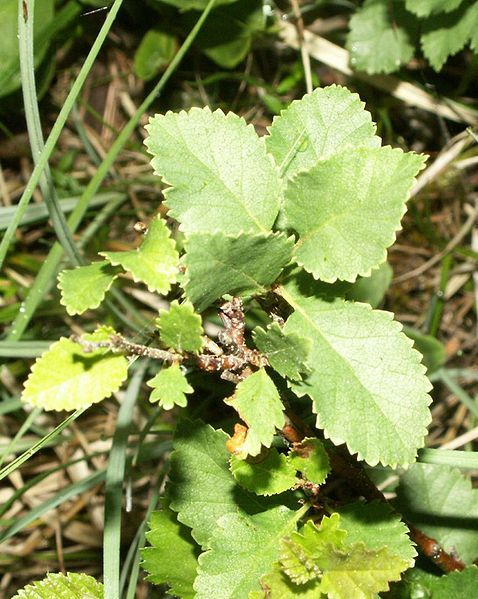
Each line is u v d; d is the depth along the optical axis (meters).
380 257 0.19
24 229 0.44
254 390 0.19
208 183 0.20
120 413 0.32
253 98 0.47
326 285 0.21
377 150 0.19
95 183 0.31
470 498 0.28
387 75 0.43
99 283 0.19
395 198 0.19
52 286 0.41
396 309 0.44
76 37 0.46
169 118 0.20
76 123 0.44
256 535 0.23
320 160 0.19
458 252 0.42
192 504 0.23
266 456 0.21
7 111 0.44
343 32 0.45
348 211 0.19
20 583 0.39
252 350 0.20
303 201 0.20
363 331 0.20
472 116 0.43
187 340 0.18
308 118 0.21
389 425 0.20
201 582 0.22
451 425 0.41
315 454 0.21
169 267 0.19
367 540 0.22
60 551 0.38
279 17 0.43
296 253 0.20
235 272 0.19
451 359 0.43
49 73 0.43
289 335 0.19
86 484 0.31
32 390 0.18
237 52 0.44
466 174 0.44
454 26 0.35
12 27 0.39
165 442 0.33
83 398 0.19
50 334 0.41
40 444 0.23
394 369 0.20
